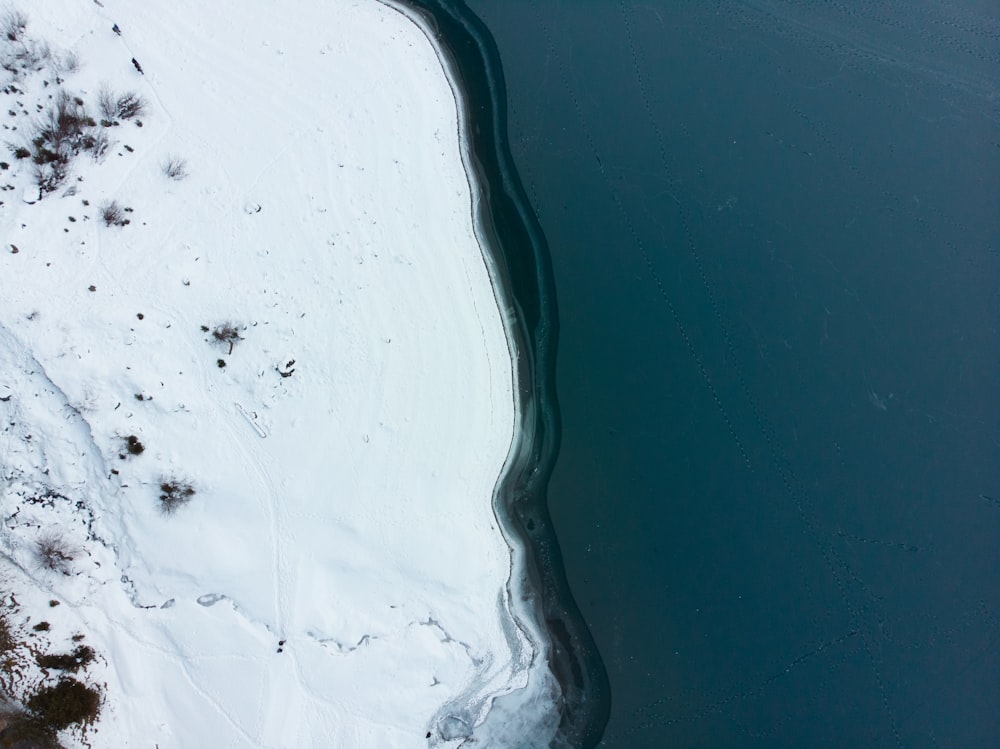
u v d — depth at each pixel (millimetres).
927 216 15578
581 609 13977
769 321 15039
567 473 14328
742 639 13914
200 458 12906
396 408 13758
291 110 14750
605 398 14633
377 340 13914
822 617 13977
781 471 14469
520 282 14930
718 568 14148
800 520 14305
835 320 15055
